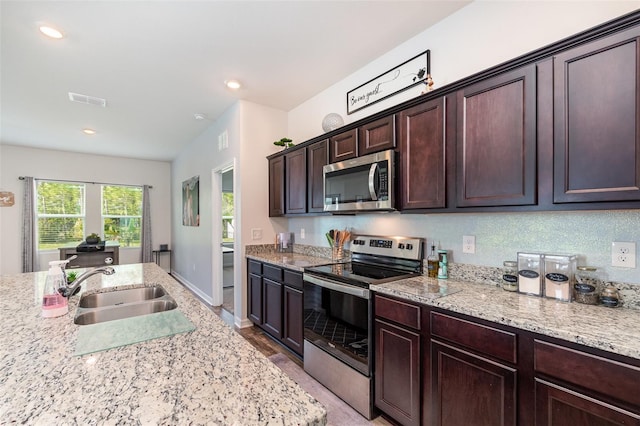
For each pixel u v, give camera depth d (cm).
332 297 220
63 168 586
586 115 125
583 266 148
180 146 561
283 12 204
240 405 69
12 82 298
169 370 86
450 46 209
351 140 243
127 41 234
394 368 174
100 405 69
